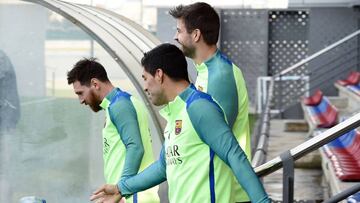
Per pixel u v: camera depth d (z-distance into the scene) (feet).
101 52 23.95
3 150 25.22
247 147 14.78
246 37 67.21
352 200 18.76
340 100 53.72
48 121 25.02
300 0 65.31
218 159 12.10
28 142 25.25
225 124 11.82
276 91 63.41
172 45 12.47
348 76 63.93
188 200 12.25
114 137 18.30
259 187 11.46
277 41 67.82
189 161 12.20
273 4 66.39
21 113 25.12
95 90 18.58
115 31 24.21
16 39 24.71
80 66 18.63
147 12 63.62
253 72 67.21
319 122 42.50
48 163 25.12
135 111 17.99
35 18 24.48
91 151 24.85
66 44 24.40
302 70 67.10
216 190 12.12
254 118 59.26
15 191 25.35
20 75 24.89
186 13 14.34
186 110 12.06
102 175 24.85
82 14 24.13
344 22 65.10
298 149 12.96
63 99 24.84
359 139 28.40
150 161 18.29
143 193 19.27
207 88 14.24
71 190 25.08
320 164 35.42
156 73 12.34
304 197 28.12
